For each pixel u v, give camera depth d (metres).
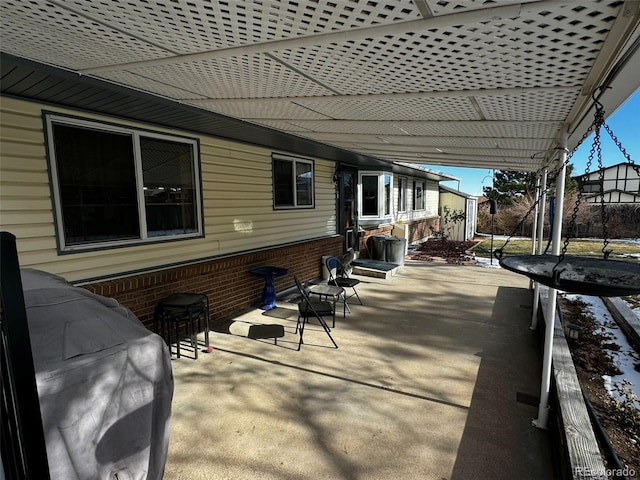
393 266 8.46
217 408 2.96
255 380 3.42
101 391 1.38
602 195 2.19
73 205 3.39
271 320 5.05
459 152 4.73
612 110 2.15
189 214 4.57
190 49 1.73
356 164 8.91
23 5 1.31
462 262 10.40
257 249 5.75
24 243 3.06
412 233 13.38
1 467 0.85
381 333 4.70
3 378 0.86
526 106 2.25
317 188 7.40
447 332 4.77
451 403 3.08
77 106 3.25
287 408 2.97
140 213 3.94
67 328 1.51
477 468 2.34
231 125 4.00
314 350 4.12
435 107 2.44
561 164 2.79
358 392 3.23
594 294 1.47
